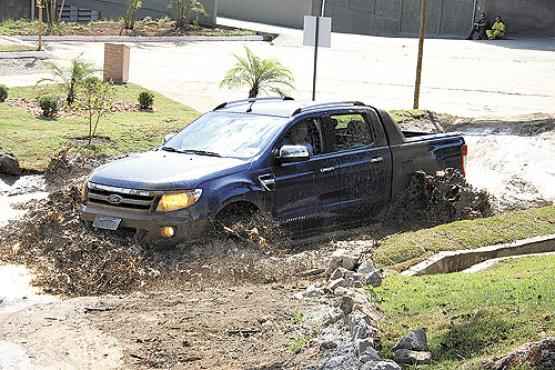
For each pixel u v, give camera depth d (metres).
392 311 9.00
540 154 21.97
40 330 9.07
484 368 7.12
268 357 8.23
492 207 16.58
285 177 13.00
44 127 22.31
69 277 11.20
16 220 13.71
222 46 47.06
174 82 33.59
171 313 9.60
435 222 14.84
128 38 46.28
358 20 62.94
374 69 40.34
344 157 13.86
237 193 12.31
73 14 63.28
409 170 14.96
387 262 12.16
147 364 8.18
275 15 64.12
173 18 56.16
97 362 8.23
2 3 58.44
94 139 21.16
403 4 62.81
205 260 11.67
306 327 8.96
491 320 8.13
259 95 28.30
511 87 36.09
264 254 11.96
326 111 13.91
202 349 8.50
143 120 24.38
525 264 11.52
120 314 9.62
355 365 7.61
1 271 11.77
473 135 24.39
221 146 13.27
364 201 14.20
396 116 25.45
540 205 17.52
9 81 30.92
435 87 35.28
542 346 7.00
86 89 23.97
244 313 9.52
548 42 57.03
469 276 10.58
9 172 18.00
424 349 7.80
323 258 12.12
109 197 12.12
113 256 11.35
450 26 62.53
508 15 61.00
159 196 11.84
